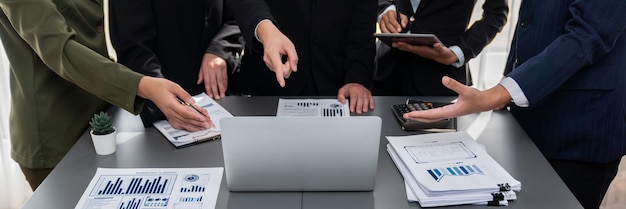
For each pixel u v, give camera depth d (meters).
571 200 1.02
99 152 1.19
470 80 1.95
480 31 1.80
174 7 1.49
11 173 2.27
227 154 1.01
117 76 1.23
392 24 1.77
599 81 1.27
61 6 1.29
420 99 1.58
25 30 1.24
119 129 1.33
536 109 1.38
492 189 1.01
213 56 1.59
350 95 1.54
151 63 1.44
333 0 1.58
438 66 1.79
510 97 1.18
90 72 1.24
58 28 1.23
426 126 1.34
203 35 1.60
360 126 0.99
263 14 1.38
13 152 1.43
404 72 1.84
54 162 1.39
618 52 1.28
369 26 1.62
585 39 1.15
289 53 1.22
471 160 1.13
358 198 1.03
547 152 1.39
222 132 0.99
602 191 1.45
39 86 1.34
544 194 1.04
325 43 1.61
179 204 1.00
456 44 1.76
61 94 1.38
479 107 1.18
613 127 1.31
